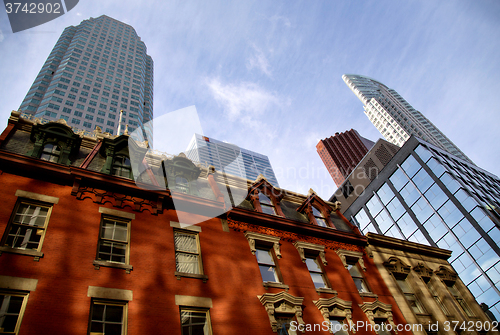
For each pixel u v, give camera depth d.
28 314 10.76
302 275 18.67
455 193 37.12
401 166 43.94
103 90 88.62
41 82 82.38
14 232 12.84
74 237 13.56
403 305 21.06
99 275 12.87
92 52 101.88
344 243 22.81
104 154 17.80
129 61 107.88
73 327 11.07
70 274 12.36
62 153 16.48
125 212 15.74
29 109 74.12
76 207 14.70
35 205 14.05
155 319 12.62
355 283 21.08
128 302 12.64
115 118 82.50
